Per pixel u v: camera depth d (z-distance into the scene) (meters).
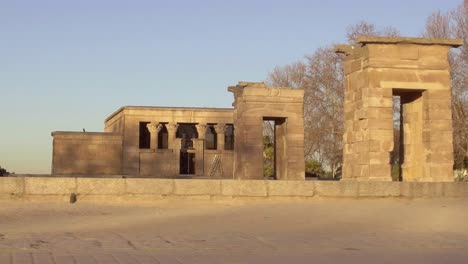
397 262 11.67
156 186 22.59
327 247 13.81
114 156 62.12
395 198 23.72
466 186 24.39
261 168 40.97
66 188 22.14
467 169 46.97
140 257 12.05
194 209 21.17
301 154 42.16
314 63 67.50
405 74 26.59
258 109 41.47
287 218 18.91
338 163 66.75
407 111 28.28
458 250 13.44
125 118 62.97
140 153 63.03
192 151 65.00
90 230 16.66
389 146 26.09
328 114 65.75
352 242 14.58
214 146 67.81
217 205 22.19
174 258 11.95
